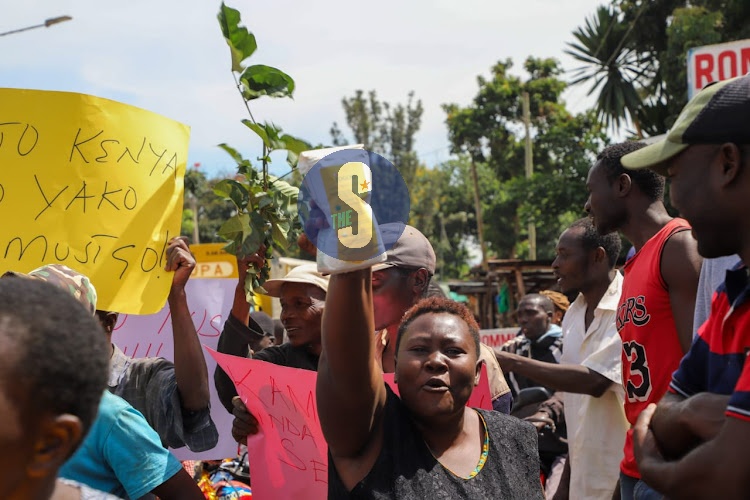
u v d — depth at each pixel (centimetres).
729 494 158
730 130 172
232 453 350
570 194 2172
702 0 1830
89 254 294
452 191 4956
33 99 295
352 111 5850
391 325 312
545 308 594
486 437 221
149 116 310
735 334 177
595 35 2111
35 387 118
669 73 1784
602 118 2188
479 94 3266
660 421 182
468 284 2458
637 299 317
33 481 121
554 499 456
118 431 240
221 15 320
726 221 176
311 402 266
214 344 360
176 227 312
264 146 326
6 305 121
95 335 128
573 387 396
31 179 292
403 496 198
